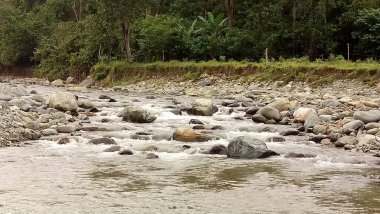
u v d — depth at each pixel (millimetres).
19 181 10086
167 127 17391
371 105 20922
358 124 15320
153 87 36781
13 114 17188
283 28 38375
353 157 12469
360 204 8398
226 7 46062
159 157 12781
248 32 40250
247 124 17922
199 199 8742
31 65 65688
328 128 15781
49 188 9516
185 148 13766
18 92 26516
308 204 8422
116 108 22328
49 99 20344
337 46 37531
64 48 49875
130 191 9297
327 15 38344
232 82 33000
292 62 32656
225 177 10500
